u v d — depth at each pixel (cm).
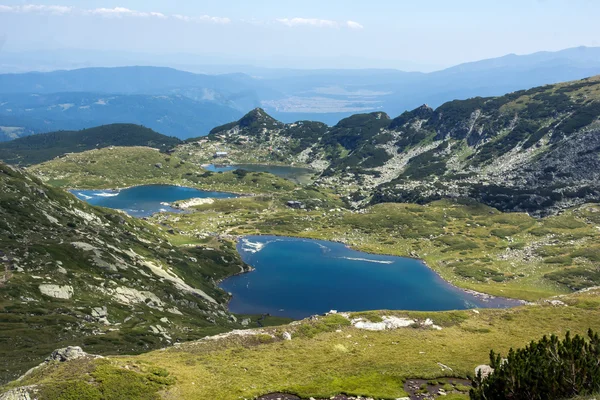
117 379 4969
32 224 14950
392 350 6975
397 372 5956
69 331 9419
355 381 5628
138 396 4831
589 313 8925
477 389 3725
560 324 8394
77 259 13588
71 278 12244
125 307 11912
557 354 3622
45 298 10769
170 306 13538
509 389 3472
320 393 5259
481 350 7050
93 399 4562
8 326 8981
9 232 13725
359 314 8469
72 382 4712
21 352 7956
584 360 3406
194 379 5547
